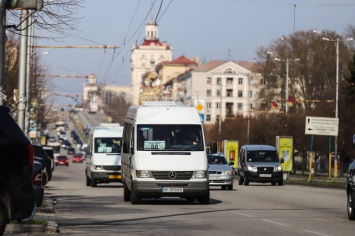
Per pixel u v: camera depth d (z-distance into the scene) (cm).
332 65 17350
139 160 5044
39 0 3656
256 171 9475
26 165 2520
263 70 18450
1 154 2502
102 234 3139
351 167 3981
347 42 17475
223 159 7956
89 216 4081
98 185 8869
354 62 15100
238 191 7288
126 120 5853
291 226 3556
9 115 2545
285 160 13038
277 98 18312
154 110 5231
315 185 9819
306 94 17812
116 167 8194
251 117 19388
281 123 16862
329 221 3850
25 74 6812
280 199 5816
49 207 4356
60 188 7788
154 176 5019
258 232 3275
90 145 8619
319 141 15962
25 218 2542
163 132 5144
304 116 16388
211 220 3866
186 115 5222
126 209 4634
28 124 9188
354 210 3866
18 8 3631
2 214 2488
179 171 5034
